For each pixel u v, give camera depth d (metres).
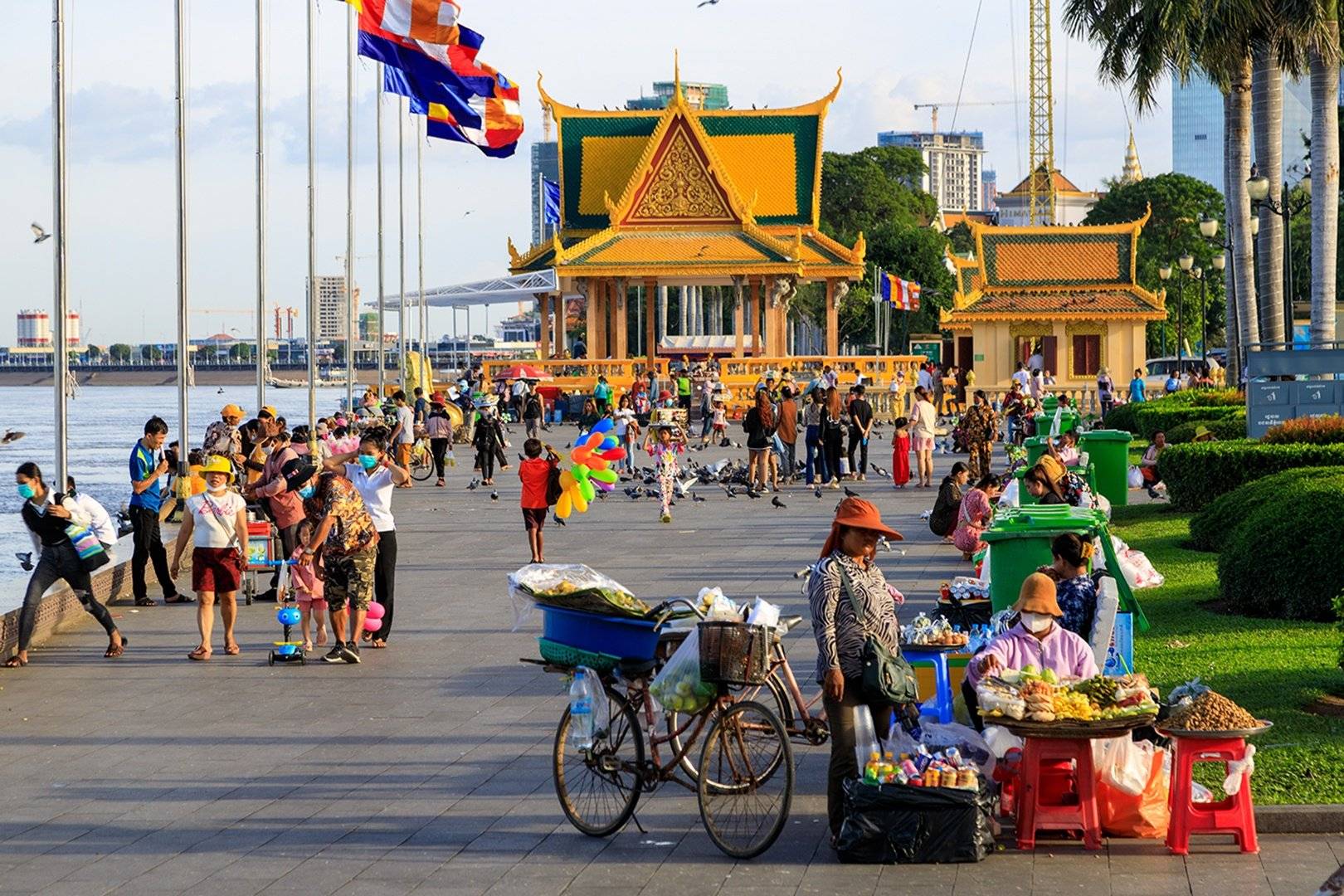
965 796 16.14
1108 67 76.56
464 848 17.00
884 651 16.45
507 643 30.08
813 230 131.75
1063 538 19.28
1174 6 70.19
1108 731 16.31
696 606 17.95
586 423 72.31
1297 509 28.19
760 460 61.25
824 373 98.81
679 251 125.12
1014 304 132.50
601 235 126.00
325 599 28.69
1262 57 70.00
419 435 78.31
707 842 17.09
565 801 17.73
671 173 127.25
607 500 61.03
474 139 59.38
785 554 42.38
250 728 23.06
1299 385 50.91
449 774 20.22
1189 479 44.97
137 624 32.94
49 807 18.84
